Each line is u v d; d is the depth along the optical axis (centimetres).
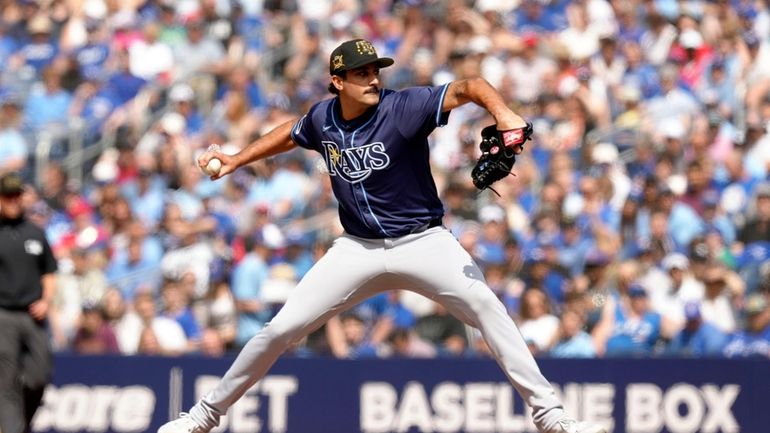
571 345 3831
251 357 2209
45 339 3081
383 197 2150
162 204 4844
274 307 4175
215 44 5784
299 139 2231
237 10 5922
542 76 5350
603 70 5441
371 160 2127
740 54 5512
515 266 4269
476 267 2169
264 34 5834
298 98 5362
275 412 3325
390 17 5881
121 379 3344
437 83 5378
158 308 4306
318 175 4834
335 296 2191
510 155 1986
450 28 5738
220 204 4684
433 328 3925
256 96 5553
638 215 4531
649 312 4016
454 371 3331
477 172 2017
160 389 3334
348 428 3322
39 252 3084
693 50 5488
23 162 5188
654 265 4266
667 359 3322
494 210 4334
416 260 2156
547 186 4550
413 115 2091
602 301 4041
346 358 3338
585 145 4925
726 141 4997
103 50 5694
